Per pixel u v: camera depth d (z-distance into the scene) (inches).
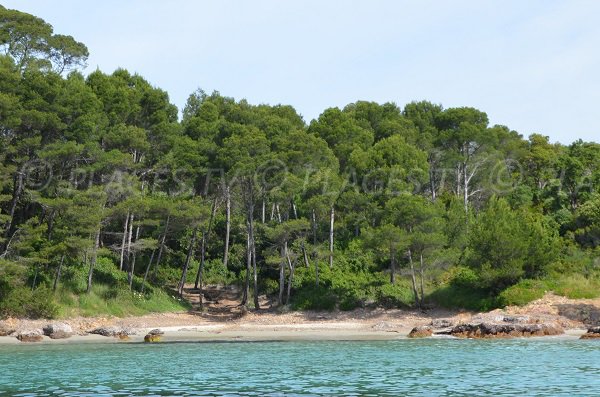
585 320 1680.6
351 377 956.0
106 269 2164.1
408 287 2139.5
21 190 2089.1
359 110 3248.0
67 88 2231.8
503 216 1972.2
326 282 2212.1
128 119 2513.5
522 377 934.4
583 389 829.8
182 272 2388.0
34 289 1840.6
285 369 1053.2
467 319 1742.1
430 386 867.4
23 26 2672.2
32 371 1034.7
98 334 1651.1
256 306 2151.8
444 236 2063.2
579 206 2485.2
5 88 2053.4
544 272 1961.1
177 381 928.9
